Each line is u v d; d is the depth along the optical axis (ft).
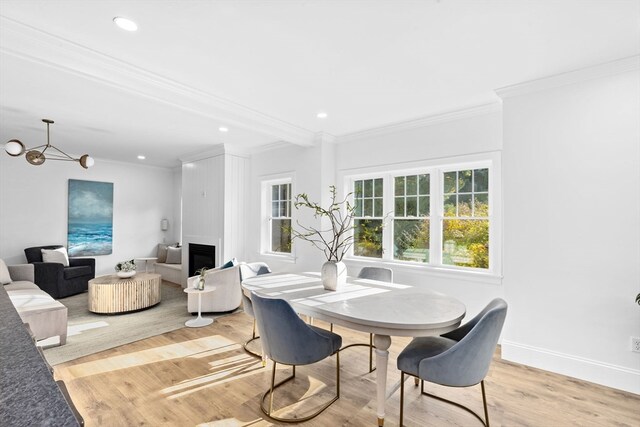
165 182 23.63
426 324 5.76
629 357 7.67
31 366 2.12
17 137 15.15
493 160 10.57
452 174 11.91
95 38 6.95
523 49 7.34
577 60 7.84
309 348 6.53
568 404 7.13
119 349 10.01
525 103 9.18
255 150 17.65
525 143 9.16
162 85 8.91
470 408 6.97
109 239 20.67
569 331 8.46
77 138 15.34
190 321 12.66
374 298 7.55
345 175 14.80
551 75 8.63
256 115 11.66
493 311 5.60
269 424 6.41
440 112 11.55
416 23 6.38
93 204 20.02
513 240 9.34
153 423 6.40
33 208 17.80
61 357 9.38
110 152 18.45
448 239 11.93
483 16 6.14
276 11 6.02
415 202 12.85
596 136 8.15
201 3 5.78
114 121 12.57
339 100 10.55
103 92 9.61
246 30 6.64
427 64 8.09
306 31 6.68
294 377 8.30
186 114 11.68
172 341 10.70
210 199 17.62
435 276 11.73
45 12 6.05
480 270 10.98
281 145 16.33
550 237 8.77
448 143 11.64
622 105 7.83
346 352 10.02
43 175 18.16
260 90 9.77
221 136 14.99
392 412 6.84
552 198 8.75
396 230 13.34
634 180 7.68
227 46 7.27
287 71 8.50
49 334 10.02
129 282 13.84
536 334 8.95
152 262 22.20
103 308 13.39
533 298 9.00
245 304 9.33
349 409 6.93
